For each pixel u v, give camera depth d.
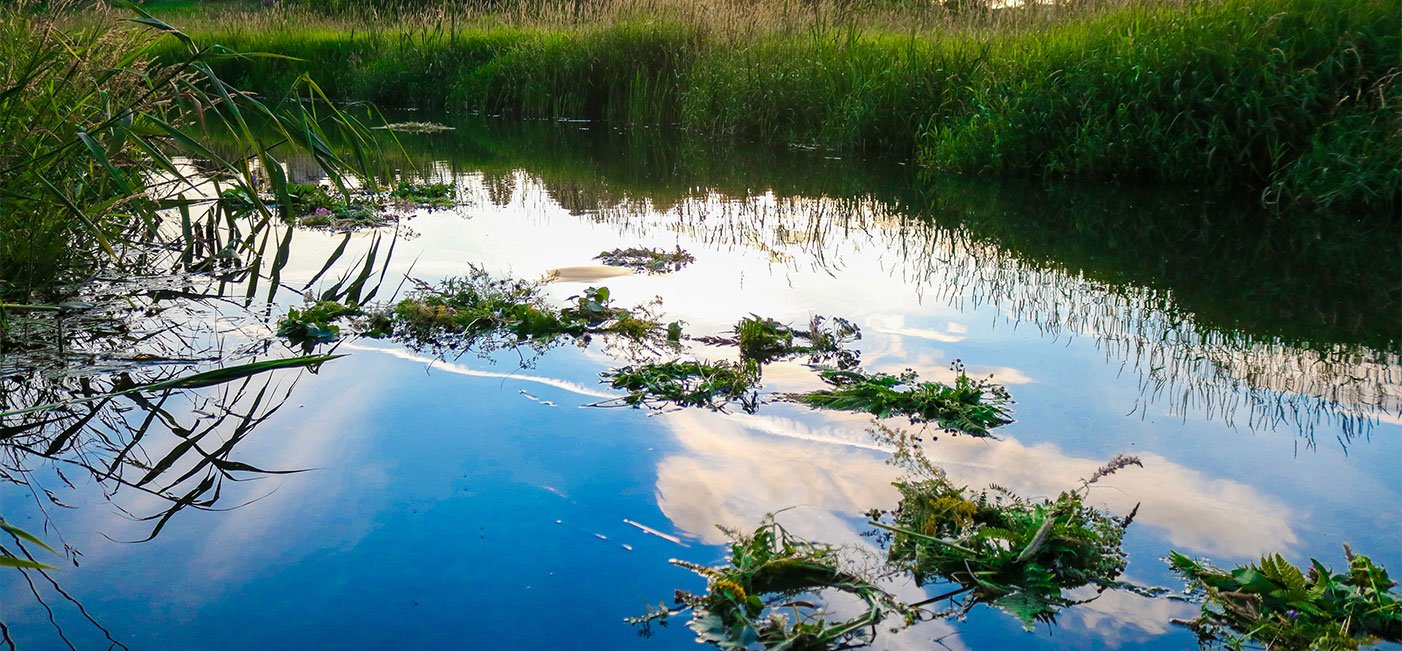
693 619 2.19
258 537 2.55
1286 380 3.69
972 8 11.90
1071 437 3.17
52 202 4.39
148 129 5.02
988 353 4.02
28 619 2.21
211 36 17.64
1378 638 2.13
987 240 6.28
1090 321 4.47
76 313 4.34
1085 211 7.16
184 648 2.10
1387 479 2.87
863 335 4.26
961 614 2.25
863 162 9.98
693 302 4.75
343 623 2.18
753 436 3.16
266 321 4.41
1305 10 7.94
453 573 2.37
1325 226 6.45
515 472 2.89
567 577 2.36
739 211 7.38
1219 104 7.75
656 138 12.34
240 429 3.25
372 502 2.73
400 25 18.97
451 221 6.93
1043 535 2.39
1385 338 4.21
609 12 15.10
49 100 4.48
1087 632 2.18
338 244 6.06
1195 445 3.11
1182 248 5.98
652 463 2.96
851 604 2.28
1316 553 2.47
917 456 2.90
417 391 3.57
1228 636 2.16
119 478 2.91
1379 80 7.16
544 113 15.08
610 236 6.38
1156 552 2.50
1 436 3.20
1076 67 8.73
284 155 10.18
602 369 3.80
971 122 9.27
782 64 11.98
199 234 5.78
